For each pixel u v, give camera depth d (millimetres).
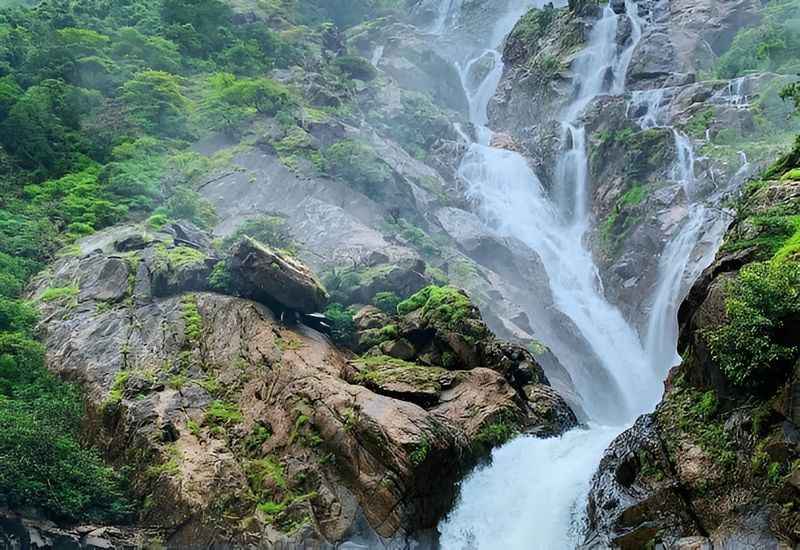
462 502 30812
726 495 23000
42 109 53156
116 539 29594
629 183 61625
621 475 26078
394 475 28938
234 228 47438
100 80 60938
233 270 38250
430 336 36906
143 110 57469
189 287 38781
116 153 52688
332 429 30547
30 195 48094
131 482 31688
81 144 53125
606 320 57000
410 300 38844
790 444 21891
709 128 60562
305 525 29078
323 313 38312
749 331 23062
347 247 45469
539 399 35219
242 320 36375
